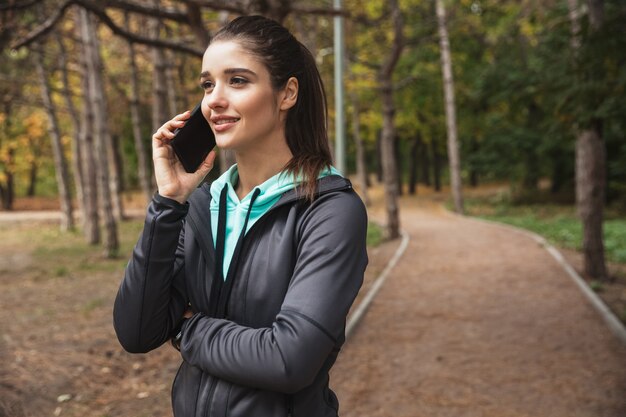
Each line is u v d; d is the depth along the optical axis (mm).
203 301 1173
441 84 28156
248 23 1158
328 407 1207
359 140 29219
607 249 13414
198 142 1194
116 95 24422
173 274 1210
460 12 20672
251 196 1156
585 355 5891
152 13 5645
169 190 1152
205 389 1116
